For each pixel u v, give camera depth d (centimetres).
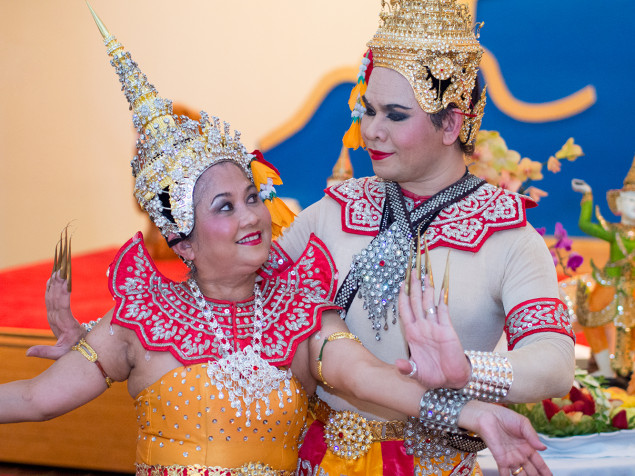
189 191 160
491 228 171
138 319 163
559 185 584
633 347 292
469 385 144
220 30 647
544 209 584
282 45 638
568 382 152
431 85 166
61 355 167
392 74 167
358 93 182
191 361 158
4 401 160
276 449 164
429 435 170
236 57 648
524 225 171
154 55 657
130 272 171
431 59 166
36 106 670
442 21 168
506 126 594
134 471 299
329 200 191
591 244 561
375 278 175
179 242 166
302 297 172
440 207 176
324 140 639
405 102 167
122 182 670
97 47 662
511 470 145
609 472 228
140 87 168
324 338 168
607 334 294
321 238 187
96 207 674
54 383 162
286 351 163
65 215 677
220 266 164
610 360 292
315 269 178
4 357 307
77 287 462
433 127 170
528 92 588
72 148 672
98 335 166
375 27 623
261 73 644
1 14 663
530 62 586
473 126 177
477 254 170
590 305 290
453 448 171
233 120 653
